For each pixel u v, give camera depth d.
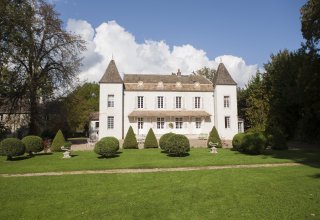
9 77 29.03
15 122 31.73
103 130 37.88
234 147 23.11
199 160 18.08
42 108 32.84
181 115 39.19
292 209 7.85
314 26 26.44
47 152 24.66
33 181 12.45
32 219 7.50
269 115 39.34
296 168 14.76
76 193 10.16
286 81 37.28
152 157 19.98
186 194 9.79
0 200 9.34
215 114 40.44
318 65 27.61
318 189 9.96
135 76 42.03
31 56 30.52
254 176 12.70
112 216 7.60
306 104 31.78
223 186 10.87
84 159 19.42
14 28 28.23
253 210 7.86
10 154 19.41
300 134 35.44
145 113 38.88
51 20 31.59
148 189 10.64
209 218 7.31
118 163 17.33
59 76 32.94
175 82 41.56
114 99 38.31
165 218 7.39
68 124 40.66
